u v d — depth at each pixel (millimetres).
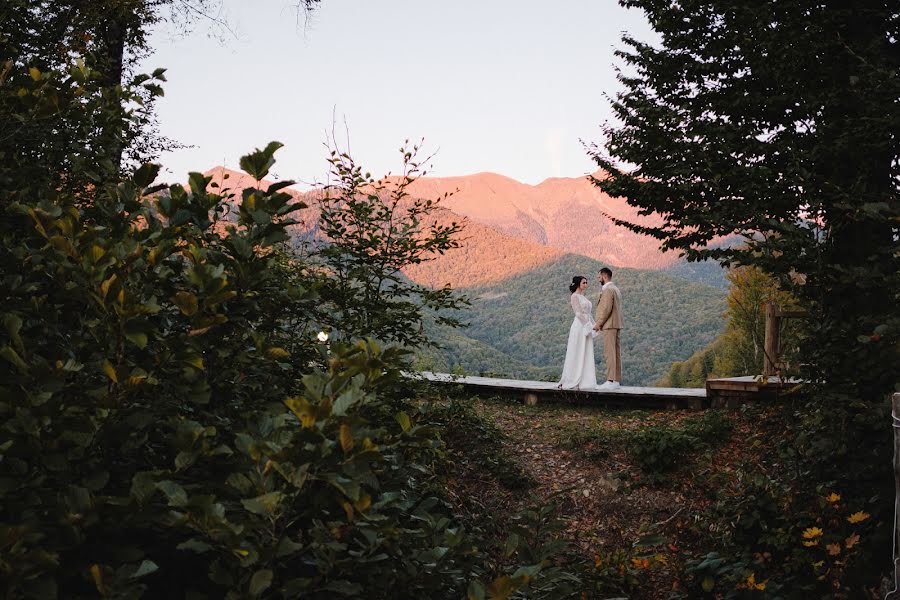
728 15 8312
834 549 4055
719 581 4773
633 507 6711
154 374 1904
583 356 9836
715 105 8602
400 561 2184
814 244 5004
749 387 8555
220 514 1477
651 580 5348
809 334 4773
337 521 1745
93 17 6289
